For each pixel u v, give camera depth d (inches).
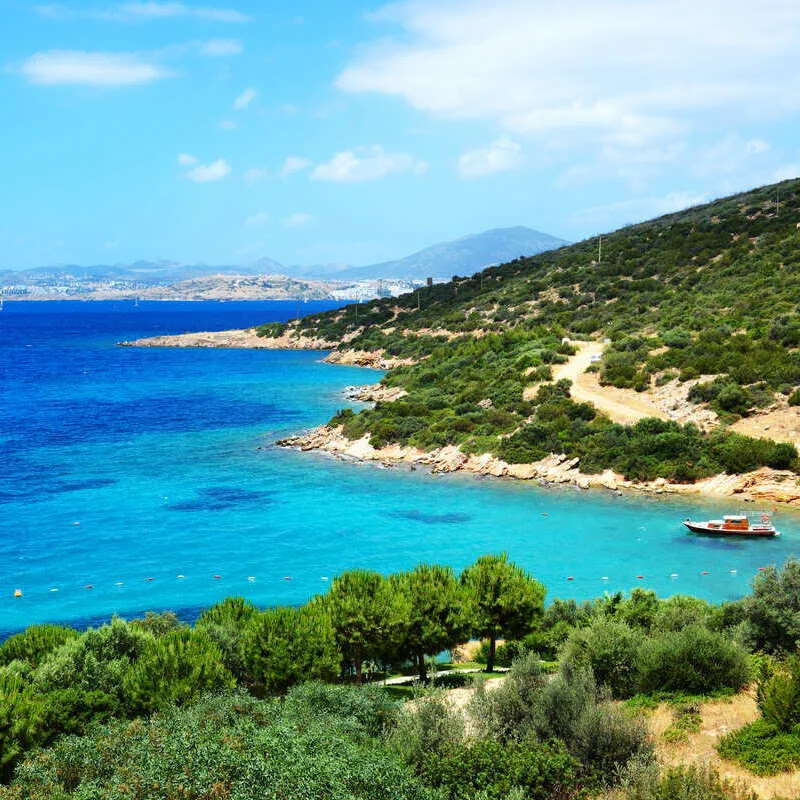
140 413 5187.0
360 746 951.6
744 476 3159.5
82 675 1215.6
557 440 3631.9
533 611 1631.4
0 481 3464.6
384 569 2439.7
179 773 868.6
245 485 3430.1
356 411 5147.6
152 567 2463.1
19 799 908.0
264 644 1332.4
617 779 868.6
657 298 5802.2
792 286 4889.3
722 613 1512.1
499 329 6668.3
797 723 965.2
